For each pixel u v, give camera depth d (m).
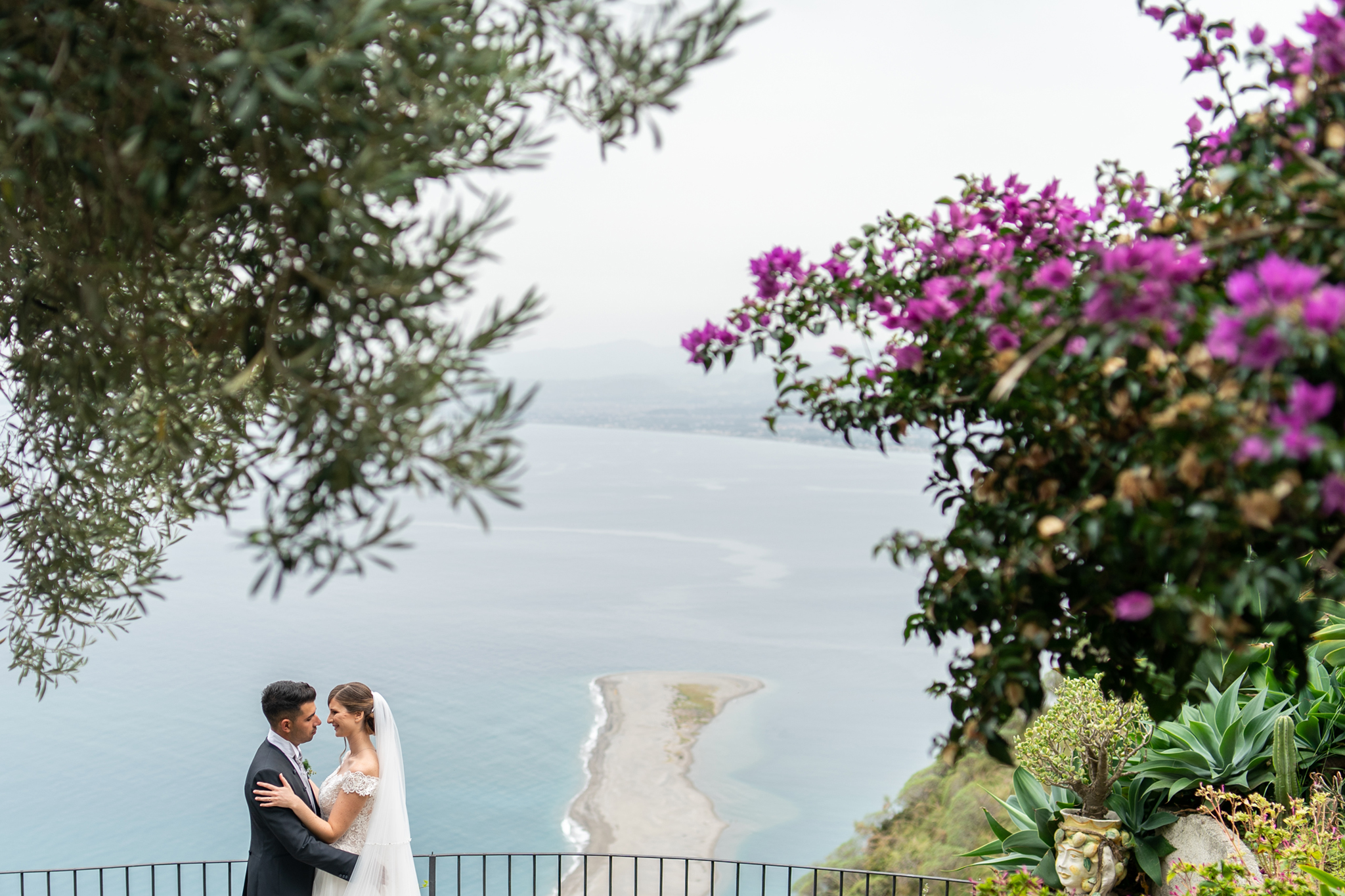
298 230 1.38
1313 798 4.05
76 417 2.09
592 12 1.39
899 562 1.69
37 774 45.81
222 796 43.66
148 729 52.88
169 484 1.98
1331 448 1.08
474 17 1.40
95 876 35.03
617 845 35.56
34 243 1.69
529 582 100.56
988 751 1.59
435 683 61.50
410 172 1.27
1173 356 1.39
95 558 2.48
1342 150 1.37
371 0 1.19
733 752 46.72
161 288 1.77
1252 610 1.54
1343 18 1.33
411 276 1.26
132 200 1.45
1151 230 1.69
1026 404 1.53
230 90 1.21
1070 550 1.54
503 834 37.00
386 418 1.22
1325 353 1.07
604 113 1.45
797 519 155.62
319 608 86.94
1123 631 1.60
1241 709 5.18
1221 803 4.52
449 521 147.88
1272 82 1.49
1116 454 1.46
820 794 40.94
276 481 1.35
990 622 1.61
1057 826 4.90
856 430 1.94
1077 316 1.37
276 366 1.36
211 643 73.31
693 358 2.07
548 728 51.25
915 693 58.88
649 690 58.72
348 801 3.66
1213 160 1.68
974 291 1.64
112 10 1.41
